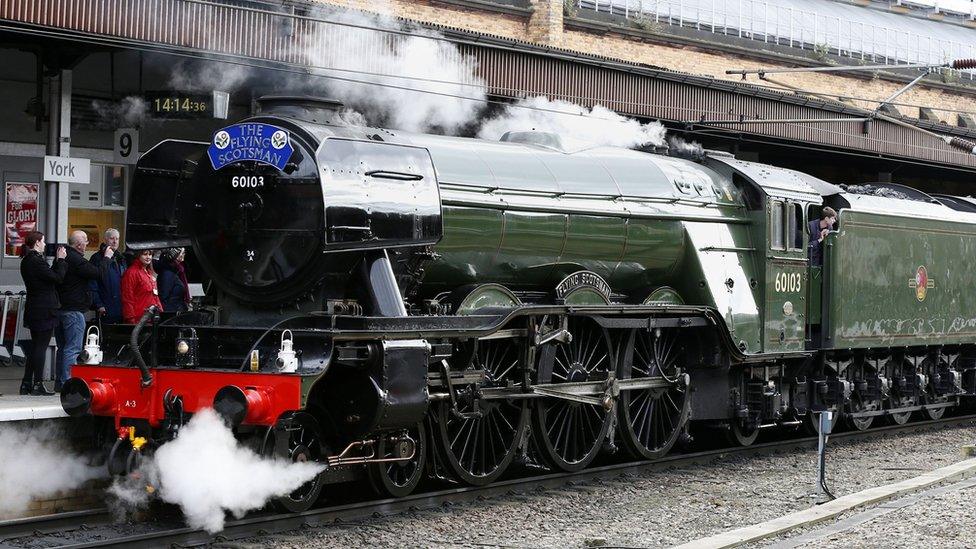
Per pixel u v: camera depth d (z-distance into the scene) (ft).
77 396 31.96
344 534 30.14
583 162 42.24
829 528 30.40
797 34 97.76
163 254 41.09
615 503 36.04
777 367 48.93
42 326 39.32
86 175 49.03
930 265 58.34
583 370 39.91
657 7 84.79
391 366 31.27
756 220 47.75
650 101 64.13
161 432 31.22
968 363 64.13
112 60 55.01
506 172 38.50
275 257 32.27
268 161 32.32
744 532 29.73
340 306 32.32
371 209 32.19
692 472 42.52
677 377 43.68
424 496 34.30
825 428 37.50
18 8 42.75
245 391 29.40
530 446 39.52
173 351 32.30
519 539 30.66
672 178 45.03
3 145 55.98
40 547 28.19
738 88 68.28
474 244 37.01
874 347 54.13
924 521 30.68
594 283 41.01
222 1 48.42
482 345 36.81
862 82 102.47
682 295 45.42
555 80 59.72
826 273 51.37
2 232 56.24
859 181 92.43
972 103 116.78
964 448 47.06
